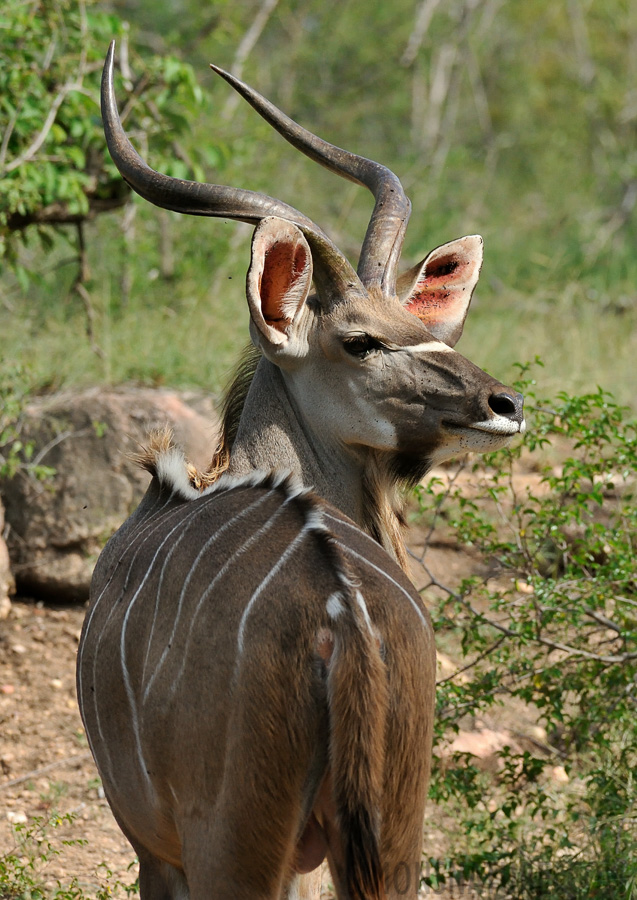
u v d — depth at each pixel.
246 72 31.27
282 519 6.79
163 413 15.58
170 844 7.13
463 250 9.50
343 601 6.14
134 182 8.44
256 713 6.12
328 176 31.91
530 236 32.56
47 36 17.53
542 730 13.31
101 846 11.27
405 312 8.53
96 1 18.42
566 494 12.01
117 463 15.45
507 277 28.83
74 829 11.51
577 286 26.14
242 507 7.04
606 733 11.31
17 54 16.75
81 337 18.80
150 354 18.53
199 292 22.25
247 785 6.12
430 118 36.06
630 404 19.31
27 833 10.52
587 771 11.69
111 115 8.73
